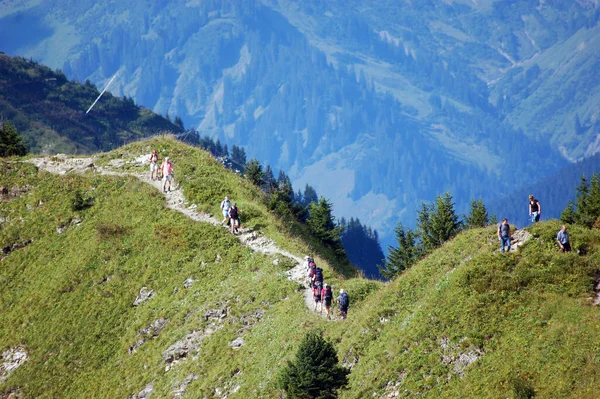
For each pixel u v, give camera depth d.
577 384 33.97
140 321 56.94
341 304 47.78
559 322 37.81
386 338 43.78
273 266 56.66
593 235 42.53
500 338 38.97
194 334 53.12
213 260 60.09
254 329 50.78
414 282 47.72
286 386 38.97
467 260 46.09
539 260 42.06
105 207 70.00
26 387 55.50
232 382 46.72
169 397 48.75
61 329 58.81
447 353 40.03
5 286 65.06
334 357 39.28
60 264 65.06
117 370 54.34
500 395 35.56
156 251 62.62
